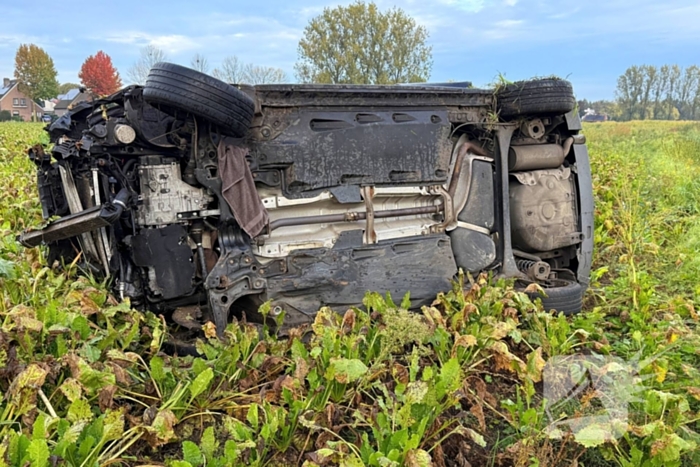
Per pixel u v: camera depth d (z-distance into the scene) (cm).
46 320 357
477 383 371
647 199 1091
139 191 417
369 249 470
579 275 571
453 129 514
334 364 338
